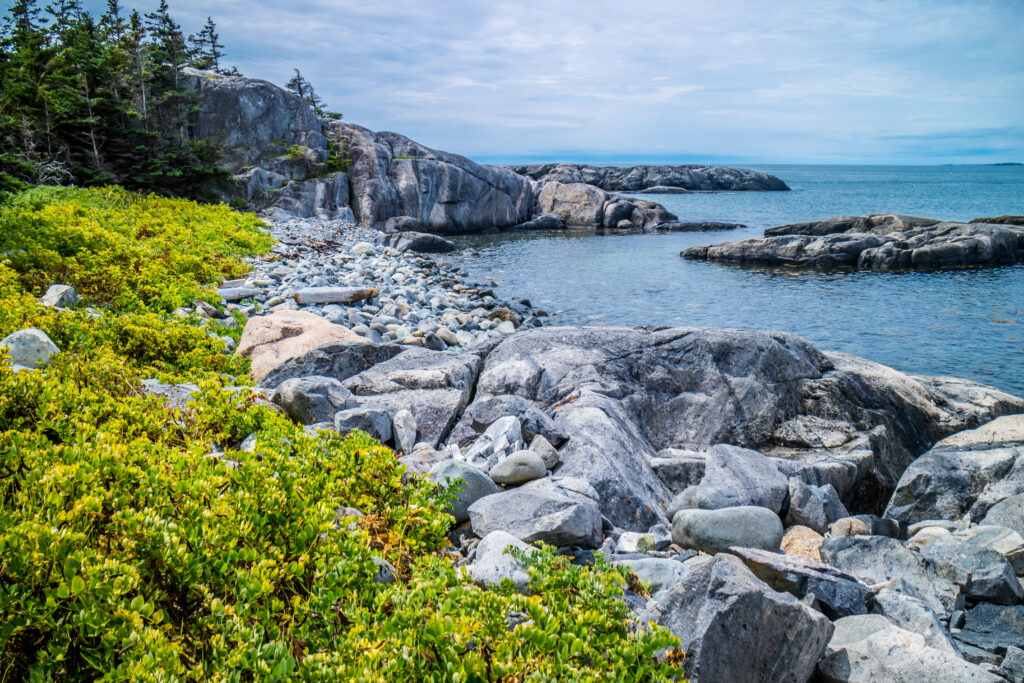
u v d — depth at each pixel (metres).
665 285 31.59
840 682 4.16
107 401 6.20
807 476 8.41
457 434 8.73
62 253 15.86
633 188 129.75
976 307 27.02
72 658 2.98
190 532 3.67
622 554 5.98
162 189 45.16
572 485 6.89
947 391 10.88
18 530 3.18
